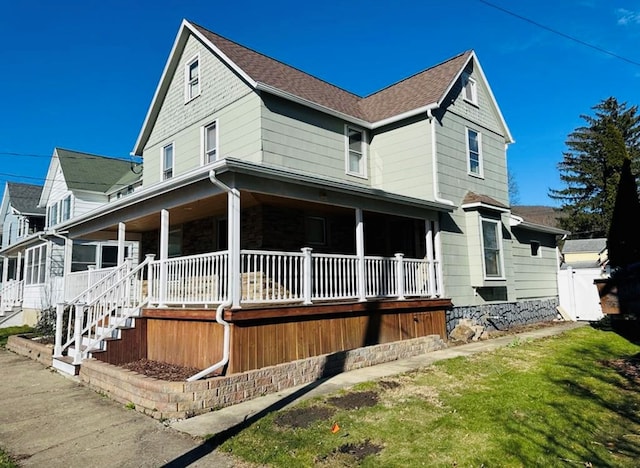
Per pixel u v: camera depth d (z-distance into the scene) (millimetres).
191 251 12672
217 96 12406
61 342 9766
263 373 6773
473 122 14297
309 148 11992
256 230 10578
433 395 6266
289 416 5535
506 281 13617
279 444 4625
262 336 7270
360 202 9664
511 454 4203
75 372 8195
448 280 12102
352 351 8391
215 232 11852
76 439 5086
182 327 7992
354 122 13117
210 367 6672
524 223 15039
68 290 12836
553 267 17125
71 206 21641
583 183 41906
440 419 5215
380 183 13523
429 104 12273
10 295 22344
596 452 4293
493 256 13367
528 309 15133
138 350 8734
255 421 5406
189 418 5680
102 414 6020
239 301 7094
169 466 4234
